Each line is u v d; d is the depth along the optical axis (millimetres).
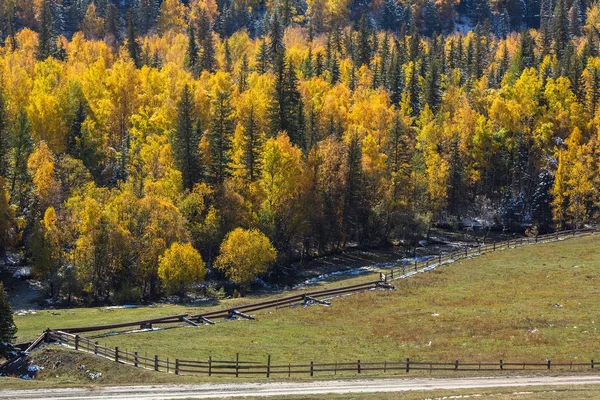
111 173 116250
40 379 55438
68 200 95625
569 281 83750
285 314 75000
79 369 55812
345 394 48062
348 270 104000
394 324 70062
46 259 89500
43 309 83125
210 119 129875
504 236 123812
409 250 113750
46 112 115562
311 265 108125
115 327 68125
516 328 67188
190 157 106188
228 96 135125
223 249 92625
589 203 125500
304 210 108250
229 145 112062
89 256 89562
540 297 77875
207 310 78688
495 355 59344
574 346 61375
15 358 58781
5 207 93625
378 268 103000
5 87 128875
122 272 91250
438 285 85812
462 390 48875
